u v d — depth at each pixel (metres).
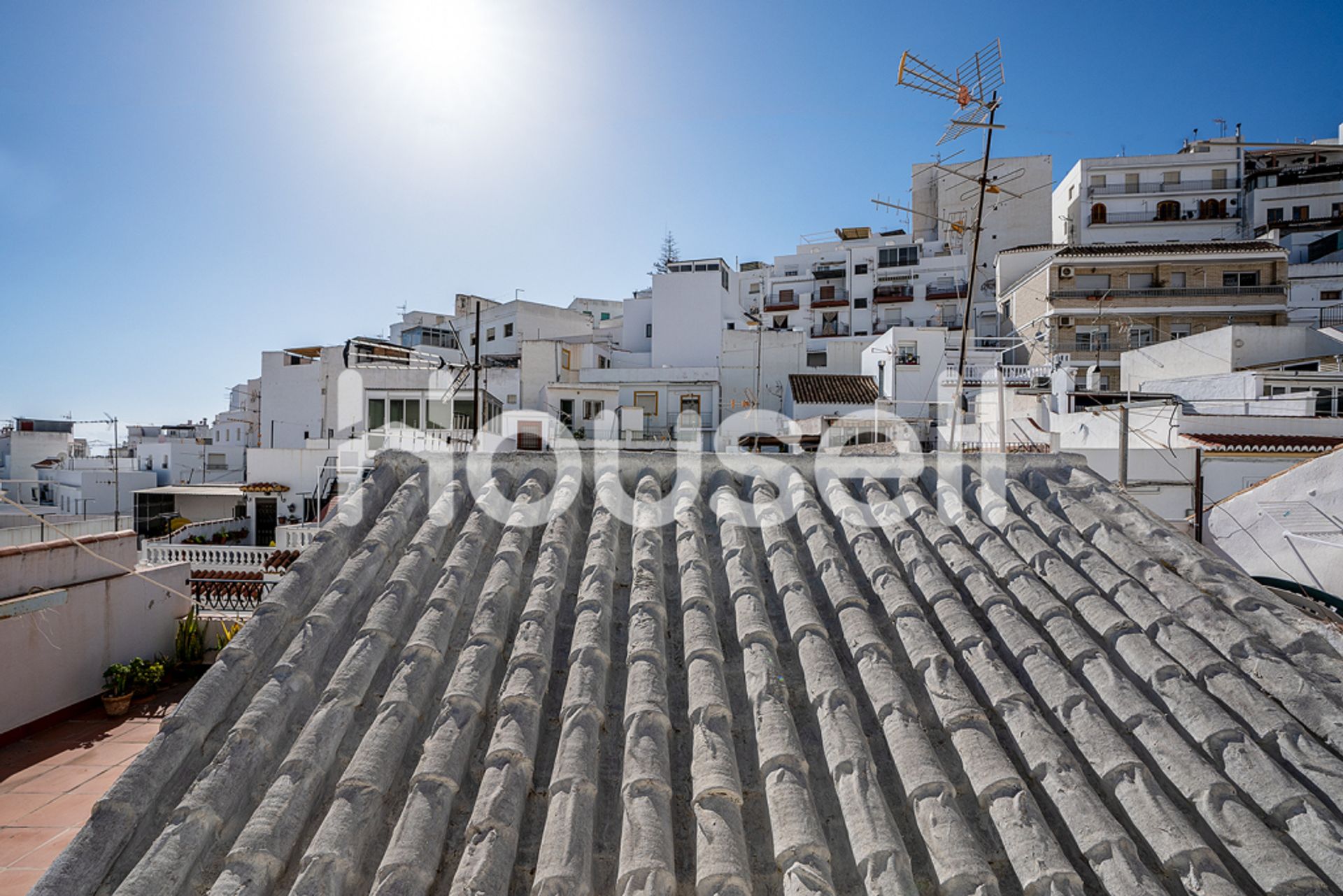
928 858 2.48
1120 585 3.57
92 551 12.86
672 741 2.90
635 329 52.94
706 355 44.16
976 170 56.00
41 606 11.32
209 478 42.62
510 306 50.84
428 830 2.44
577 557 3.96
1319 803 2.56
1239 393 25.00
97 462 40.88
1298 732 2.83
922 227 62.22
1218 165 51.28
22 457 49.62
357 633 3.34
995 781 2.61
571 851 2.37
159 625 14.56
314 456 29.47
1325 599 6.91
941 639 3.35
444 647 3.24
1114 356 40.41
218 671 3.08
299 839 2.51
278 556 17.30
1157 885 2.28
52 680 12.02
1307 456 15.95
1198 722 2.86
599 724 2.87
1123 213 51.78
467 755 2.77
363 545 3.79
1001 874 2.44
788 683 3.14
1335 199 50.53
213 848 2.52
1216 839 2.49
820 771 2.77
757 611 3.41
